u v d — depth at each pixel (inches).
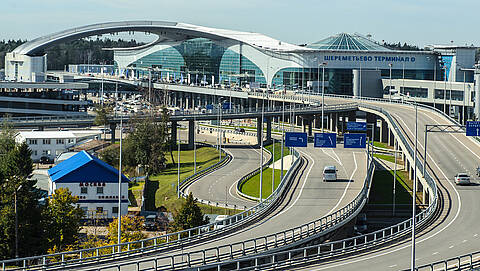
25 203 4028.1
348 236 4001.0
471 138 6525.6
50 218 4131.4
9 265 3887.8
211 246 3221.0
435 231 3543.3
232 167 7106.3
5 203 4030.5
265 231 3533.5
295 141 4923.7
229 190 5856.3
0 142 6791.3
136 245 3882.9
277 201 4360.2
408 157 5821.9
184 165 7647.6
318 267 2827.3
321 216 3917.3
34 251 4045.3
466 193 4490.7
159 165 7283.5
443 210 4037.9
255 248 3065.9
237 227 3614.7
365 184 4756.4
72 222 4173.2
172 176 6924.2
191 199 4242.1
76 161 5433.1
